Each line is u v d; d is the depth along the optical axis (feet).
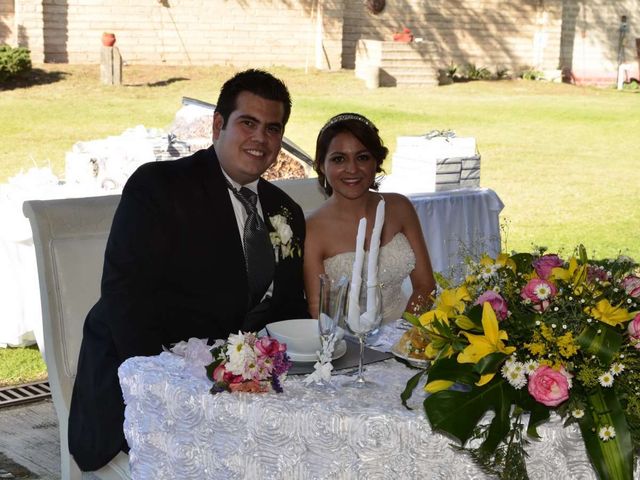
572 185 42.09
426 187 21.07
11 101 54.80
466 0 84.28
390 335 10.61
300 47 76.13
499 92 76.74
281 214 12.08
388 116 58.54
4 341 18.76
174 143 19.61
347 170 13.28
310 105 60.34
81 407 11.10
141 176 11.34
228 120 11.31
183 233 11.12
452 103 67.67
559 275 8.68
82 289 12.34
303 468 8.36
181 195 11.21
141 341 10.77
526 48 88.12
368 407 8.39
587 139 56.39
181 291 11.19
